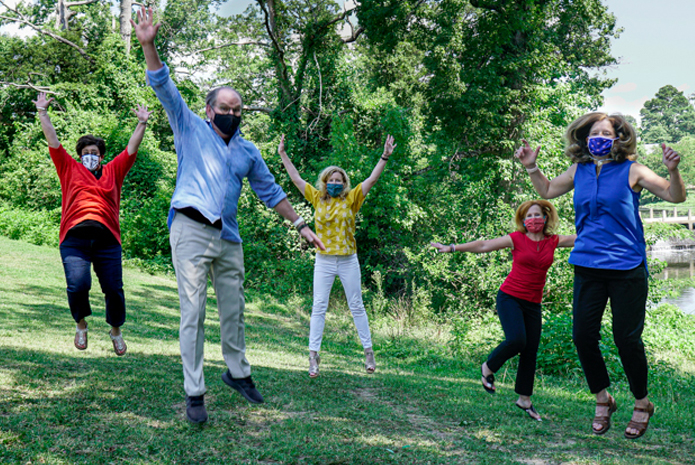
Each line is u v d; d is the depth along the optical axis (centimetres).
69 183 455
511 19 1969
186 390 363
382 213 1733
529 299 497
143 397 417
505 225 1514
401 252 1791
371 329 1238
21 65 2919
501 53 2098
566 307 1330
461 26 1988
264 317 1318
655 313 1514
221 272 378
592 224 388
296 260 1789
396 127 1914
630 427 397
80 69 2895
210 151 362
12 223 1970
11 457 283
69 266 450
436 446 374
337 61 2147
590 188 387
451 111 2095
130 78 2852
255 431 369
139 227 1928
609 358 864
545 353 893
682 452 408
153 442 326
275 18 2131
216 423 375
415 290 1510
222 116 368
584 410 552
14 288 1091
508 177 1866
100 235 459
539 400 595
